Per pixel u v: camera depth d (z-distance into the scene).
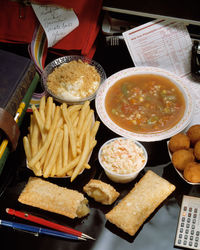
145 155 0.54
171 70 0.70
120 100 0.63
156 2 0.64
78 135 0.55
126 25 0.69
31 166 0.52
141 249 0.48
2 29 0.66
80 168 0.52
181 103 0.63
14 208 0.52
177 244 0.48
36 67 0.66
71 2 0.62
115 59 0.71
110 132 0.61
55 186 0.53
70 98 0.62
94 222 0.51
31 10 0.64
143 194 0.52
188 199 0.52
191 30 0.68
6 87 0.52
